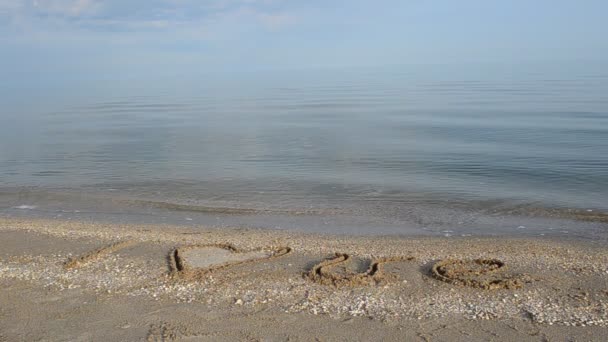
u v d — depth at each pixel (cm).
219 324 768
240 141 3195
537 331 738
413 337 726
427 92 8200
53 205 1695
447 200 1688
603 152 2425
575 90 6869
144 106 6925
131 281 940
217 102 7431
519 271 986
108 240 1212
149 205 1683
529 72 14475
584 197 1695
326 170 2206
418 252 1123
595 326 748
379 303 834
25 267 1023
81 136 3619
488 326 754
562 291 878
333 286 904
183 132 3747
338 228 1405
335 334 736
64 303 848
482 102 5631
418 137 3188
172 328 758
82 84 19850
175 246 1163
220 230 1373
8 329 762
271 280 938
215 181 2022
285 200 1728
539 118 3878
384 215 1536
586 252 1139
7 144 3222
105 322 780
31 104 8081
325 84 12938
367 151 2694
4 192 1872
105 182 2038
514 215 1512
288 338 726
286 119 4584
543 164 2195
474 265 1027
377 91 9150
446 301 840
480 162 2289
